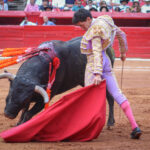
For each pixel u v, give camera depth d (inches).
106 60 327.6
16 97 323.6
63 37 1077.8
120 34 345.7
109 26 323.0
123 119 460.8
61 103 313.7
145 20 1190.9
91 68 327.3
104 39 313.9
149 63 1011.3
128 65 967.0
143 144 313.3
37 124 309.0
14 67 898.1
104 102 317.7
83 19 319.0
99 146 302.2
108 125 403.2
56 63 359.6
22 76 339.9
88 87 317.4
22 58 366.6
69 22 1170.0
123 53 366.0
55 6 1211.9
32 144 304.2
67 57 388.2
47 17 1085.1
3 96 621.3
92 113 315.6
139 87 722.2
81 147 296.8
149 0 1246.9
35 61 358.9
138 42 1101.7
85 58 403.9
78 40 413.1
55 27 1074.1
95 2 1224.8
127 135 362.9
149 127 412.2
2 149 288.2
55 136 315.9
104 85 319.0
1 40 1067.9
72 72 395.9
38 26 1072.2
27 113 352.2
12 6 1242.6
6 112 324.5
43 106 357.1
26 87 325.1
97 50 310.8
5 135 307.0
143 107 552.7
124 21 1184.2
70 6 1206.9
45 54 364.8
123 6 1235.2
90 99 319.3
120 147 300.0
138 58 1100.5
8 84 740.0
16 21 1166.3
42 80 355.3
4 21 1159.6
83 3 1210.6
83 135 319.9
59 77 378.6
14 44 1070.4
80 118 316.5
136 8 1219.9
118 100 327.9
